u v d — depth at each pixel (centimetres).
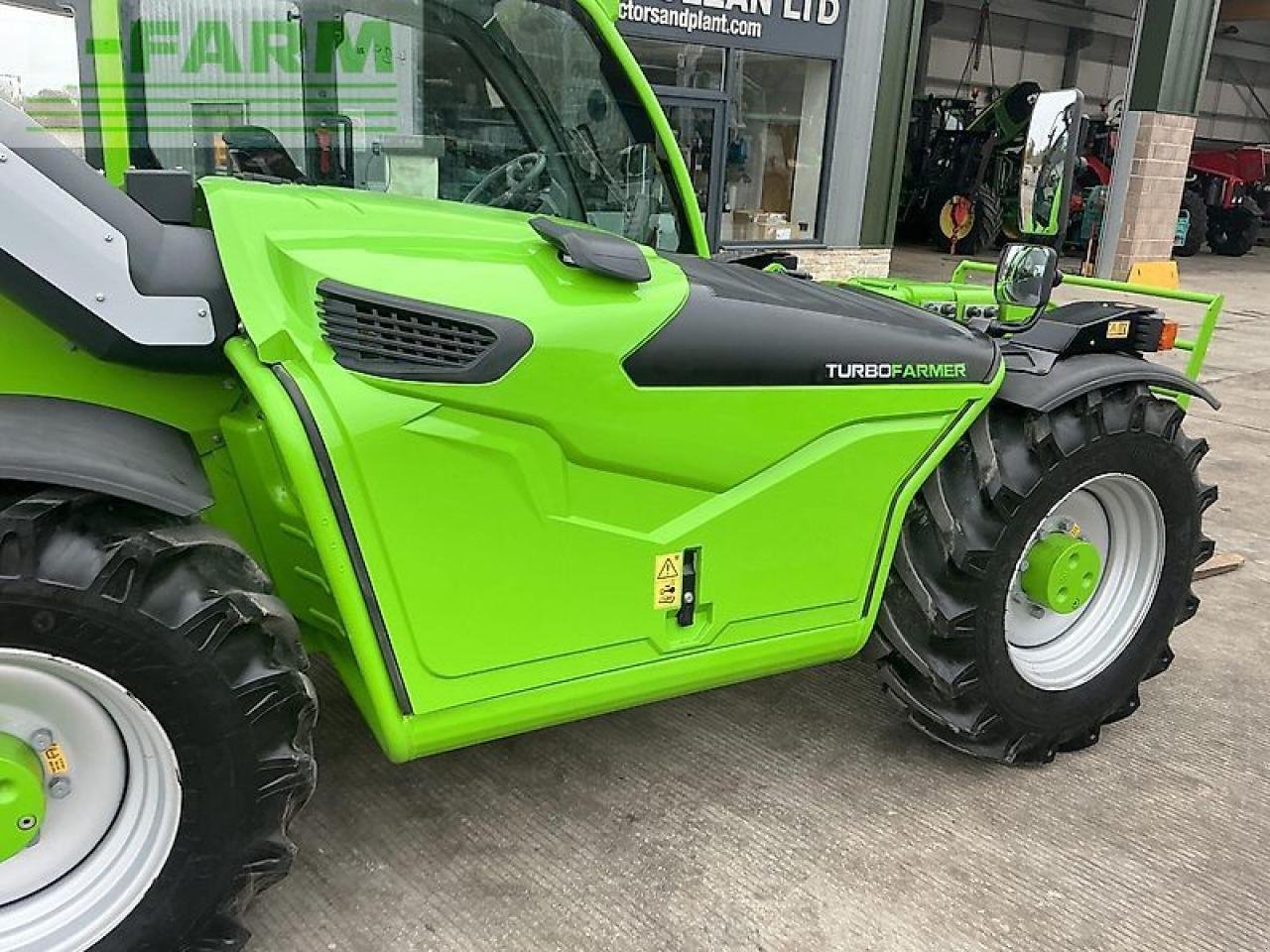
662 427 200
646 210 271
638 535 204
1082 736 282
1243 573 420
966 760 278
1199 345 335
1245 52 2631
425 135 238
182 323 171
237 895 177
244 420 185
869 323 228
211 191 186
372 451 174
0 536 151
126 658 160
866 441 226
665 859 232
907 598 253
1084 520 281
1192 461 281
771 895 222
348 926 208
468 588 188
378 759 263
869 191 1102
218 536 175
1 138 160
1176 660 340
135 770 176
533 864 229
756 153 1053
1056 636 281
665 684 216
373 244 187
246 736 170
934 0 2125
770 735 284
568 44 245
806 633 233
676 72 951
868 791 261
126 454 168
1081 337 261
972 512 247
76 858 176
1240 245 1858
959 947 211
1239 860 242
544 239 204
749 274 246
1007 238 1664
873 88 1059
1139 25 1194
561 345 186
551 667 201
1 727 166
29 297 162
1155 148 1215
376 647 181
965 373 239
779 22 981
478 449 182
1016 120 1591
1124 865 238
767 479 216
